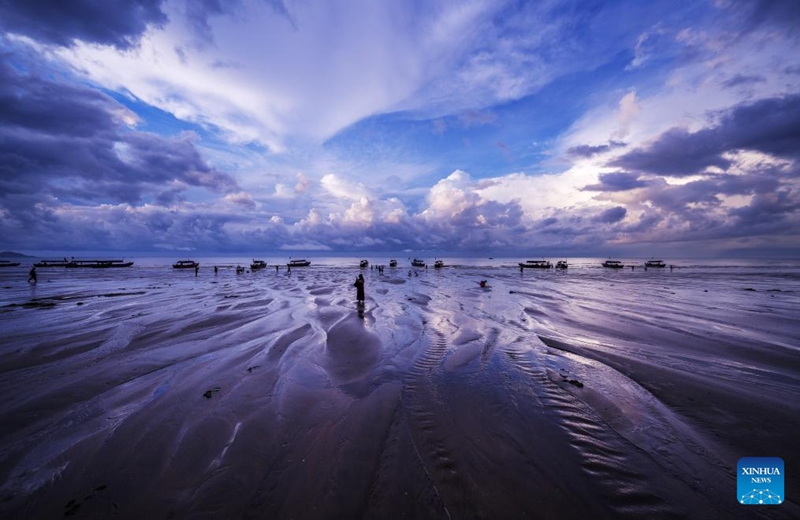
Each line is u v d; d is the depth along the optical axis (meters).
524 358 8.63
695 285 32.28
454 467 4.12
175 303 18.31
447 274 53.38
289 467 4.07
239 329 11.71
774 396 6.22
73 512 3.34
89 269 67.69
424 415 5.51
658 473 4.07
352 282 35.97
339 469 4.03
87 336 10.65
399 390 6.55
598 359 8.48
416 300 20.03
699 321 13.34
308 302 18.89
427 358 8.64
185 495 3.59
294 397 6.15
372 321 13.30
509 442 4.71
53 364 7.98
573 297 21.84
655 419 5.41
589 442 4.73
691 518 3.36
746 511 3.45
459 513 3.37
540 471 4.07
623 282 36.75
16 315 14.43
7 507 3.41
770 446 4.61
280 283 34.53
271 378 7.11
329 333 11.20
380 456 4.33
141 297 21.28
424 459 4.28
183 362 8.16
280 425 5.12
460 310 16.23
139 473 3.95
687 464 4.24
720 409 5.71
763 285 32.00
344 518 3.29
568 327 12.29
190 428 4.99
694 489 3.78
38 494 3.61
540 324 12.84
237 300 19.73
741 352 9.05
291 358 8.52
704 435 4.92
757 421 5.30
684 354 8.88
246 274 53.59
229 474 3.94
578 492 3.72
